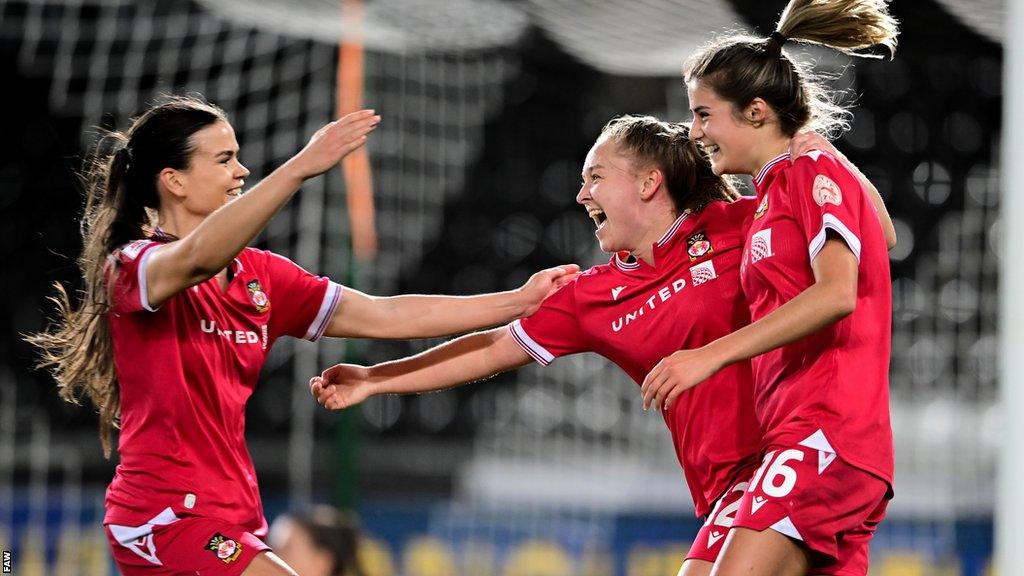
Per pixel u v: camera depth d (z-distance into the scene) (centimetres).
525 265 3959
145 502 1038
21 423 3644
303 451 3105
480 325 1234
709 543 1096
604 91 3878
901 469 3081
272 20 2820
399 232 3838
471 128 3891
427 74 3688
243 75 3791
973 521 2495
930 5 2720
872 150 3794
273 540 1212
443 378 1241
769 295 1041
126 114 3750
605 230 1190
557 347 1226
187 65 3759
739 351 948
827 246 973
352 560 1188
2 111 3925
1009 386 1115
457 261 3928
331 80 3825
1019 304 1112
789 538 973
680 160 1178
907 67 3744
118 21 3656
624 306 1184
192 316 1054
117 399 1090
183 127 1093
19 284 3906
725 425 1123
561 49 2986
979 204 3756
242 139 3803
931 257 3716
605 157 1186
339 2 2692
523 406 3609
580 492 3088
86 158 1337
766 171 1062
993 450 3162
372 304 1213
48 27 3678
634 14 2800
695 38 2783
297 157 969
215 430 1059
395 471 3130
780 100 1065
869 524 1042
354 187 2314
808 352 1008
